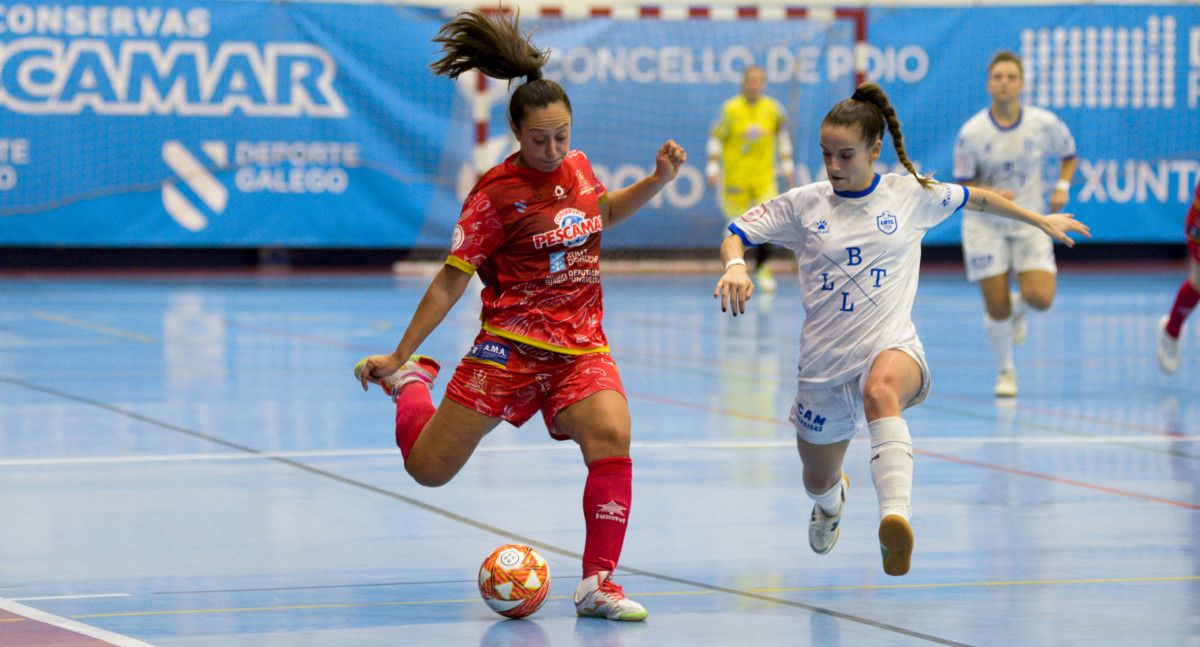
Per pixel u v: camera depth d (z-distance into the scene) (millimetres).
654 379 28516
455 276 12695
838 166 13320
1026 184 27078
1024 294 26844
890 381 12945
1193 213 27188
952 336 36781
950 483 18625
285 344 33406
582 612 12461
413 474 13211
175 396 25516
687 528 15945
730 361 31406
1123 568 14180
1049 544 15242
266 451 20391
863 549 15047
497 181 12641
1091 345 35156
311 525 15859
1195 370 30641
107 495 17297
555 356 12773
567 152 12617
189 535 15320
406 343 12727
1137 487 18422
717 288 13102
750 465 19703
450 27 13148
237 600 12781
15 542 14906
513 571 12258
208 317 39156
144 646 11203
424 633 11805
